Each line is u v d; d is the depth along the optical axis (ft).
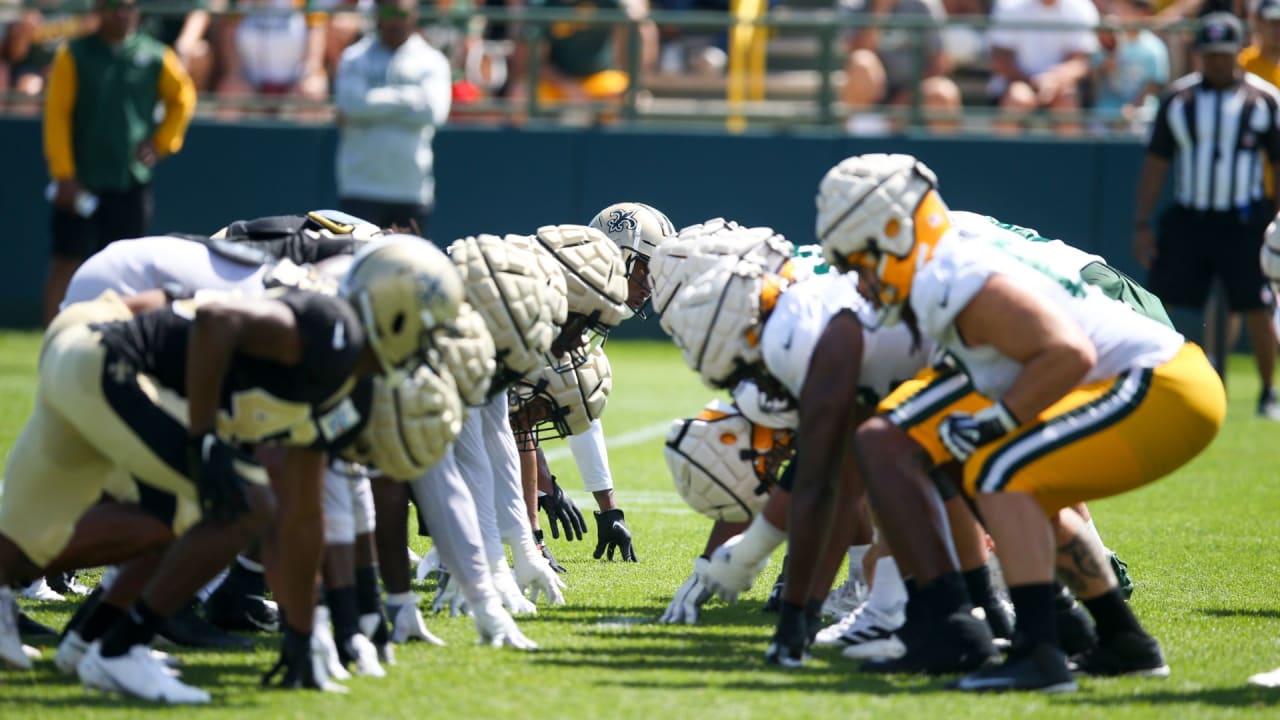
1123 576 60.54
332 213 55.77
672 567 67.41
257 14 155.02
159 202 155.84
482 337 46.75
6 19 157.38
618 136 154.81
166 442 43.70
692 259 51.26
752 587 63.67
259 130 154.92
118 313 46.88
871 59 157.38
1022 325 43.78
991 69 156.66
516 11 153.89
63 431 45.50
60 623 54.03
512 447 58.75
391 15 125.90
